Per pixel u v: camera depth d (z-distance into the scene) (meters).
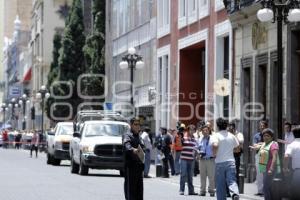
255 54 46.47
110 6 91.62
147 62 73.44
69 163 65.69
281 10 29.72
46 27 141.75
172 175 48.88
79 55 114.12
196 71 62.88
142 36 75.50
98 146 45.12
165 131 47.53
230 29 50.69
